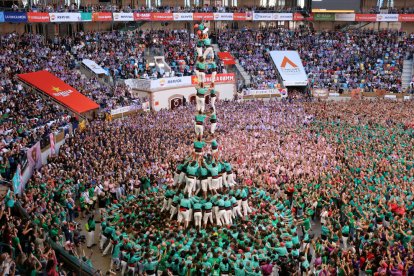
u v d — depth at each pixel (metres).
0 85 48.19
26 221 22.02
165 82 61.12
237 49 79.06
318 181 33.56
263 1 89.19
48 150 36.66
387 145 42.91
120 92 57.22
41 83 50.78
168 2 82.31
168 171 34.22
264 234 24.77
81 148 36.66
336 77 75.94
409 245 23.00
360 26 90.88
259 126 49.88
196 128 27.52
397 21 84.19
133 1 78.94
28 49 59.25
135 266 22.69
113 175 32.88
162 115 52.84
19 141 33.88
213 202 26.86
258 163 36.38
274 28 87.94
